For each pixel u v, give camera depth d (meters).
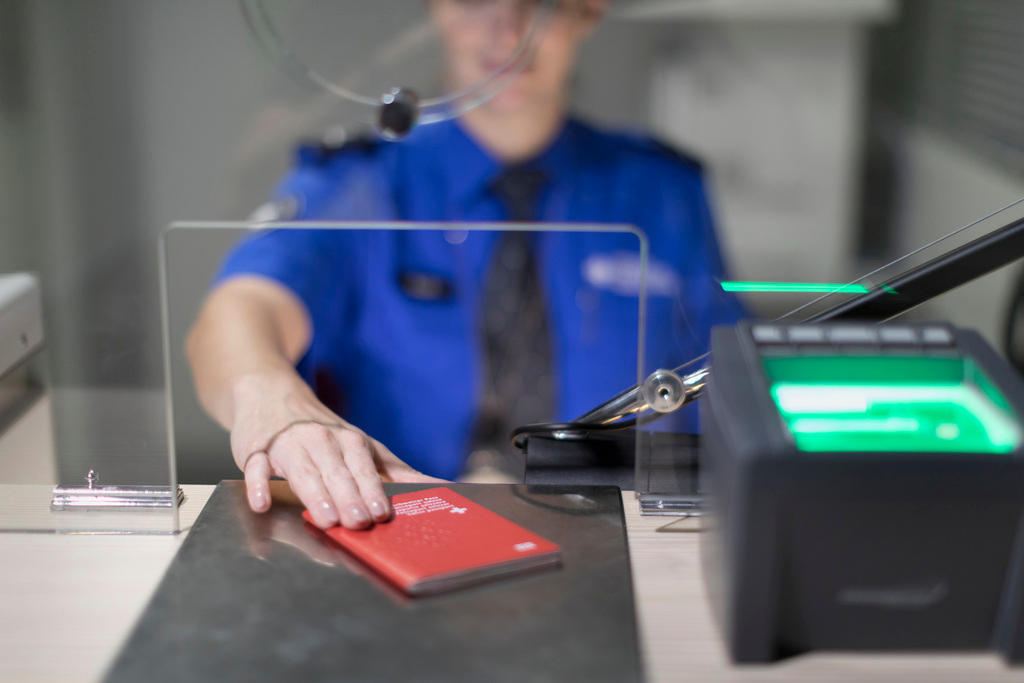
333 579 0.80
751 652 0.72
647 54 2.83
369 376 1.77
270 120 2.87
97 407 1.05
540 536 0.88
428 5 1.18
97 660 0.73
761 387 0.74
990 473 0.68
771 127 2.91
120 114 2.90
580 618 0.75
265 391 1.12
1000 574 0.71
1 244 3.00
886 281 0.92
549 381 2.01
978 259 0.91
